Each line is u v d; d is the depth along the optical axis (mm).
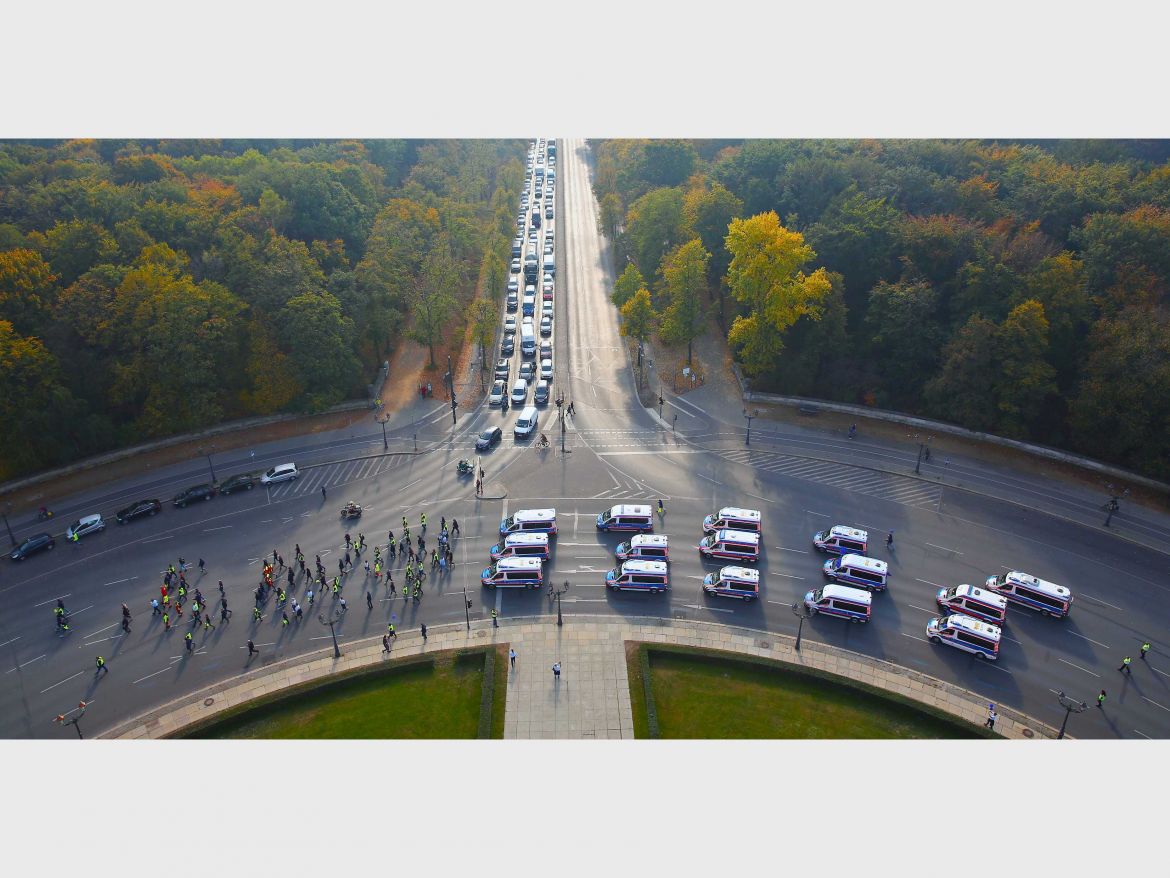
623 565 87875
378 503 104375
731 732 70750
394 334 149625
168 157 155000
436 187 196000
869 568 86875
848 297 131750
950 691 75188
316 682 75750
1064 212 126562
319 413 126938
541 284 178375
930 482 106375
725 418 125250
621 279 153125
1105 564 91062
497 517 101500
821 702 74375
